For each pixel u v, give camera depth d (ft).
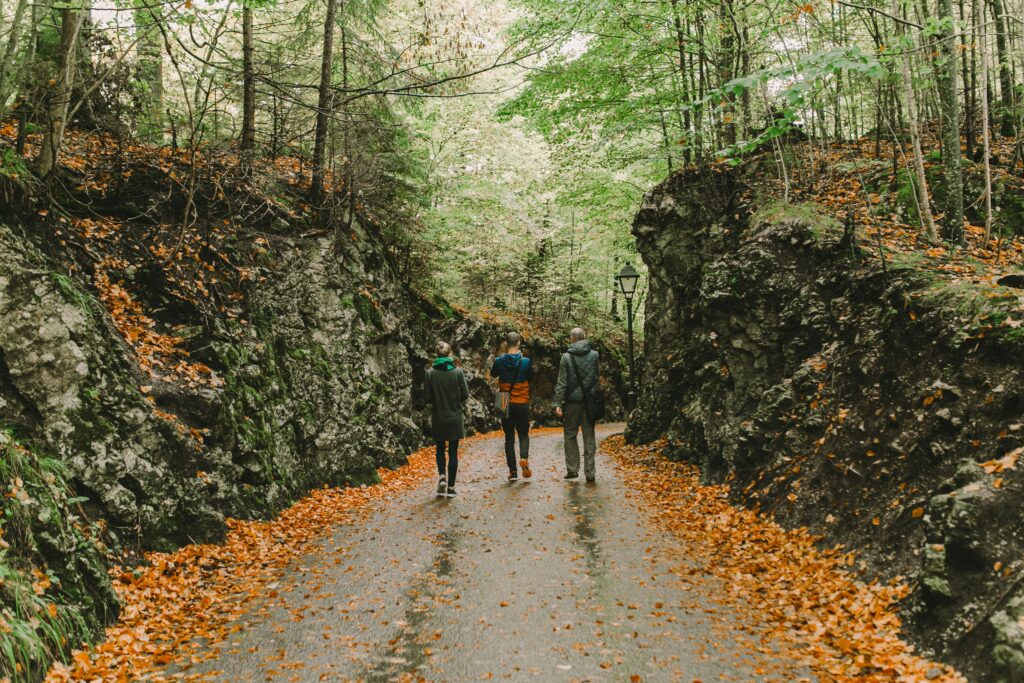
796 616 15.49
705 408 33.53
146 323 26.50
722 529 23.04
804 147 46.65
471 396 69.36
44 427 18.29
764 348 30.35
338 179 43.11
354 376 38.32
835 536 19.10
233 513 23.89
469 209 73.51
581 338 33.12
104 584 15.84
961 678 11.82
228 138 41.78
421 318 62.34
